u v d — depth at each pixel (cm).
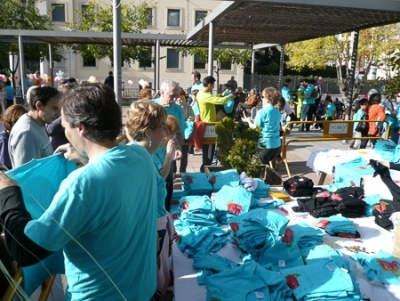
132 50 2164
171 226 286
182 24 3216
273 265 247
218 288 214
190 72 3266
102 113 153
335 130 741
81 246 145
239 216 292
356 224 319
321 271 223
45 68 2977
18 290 155
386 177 378
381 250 267
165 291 269
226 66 3266
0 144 358
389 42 1655
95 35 1139
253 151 530
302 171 753
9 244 139
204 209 315
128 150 165
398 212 331
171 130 355
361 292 225
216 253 268
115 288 158
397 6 650
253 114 930
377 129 834
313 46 1819
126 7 2409
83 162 202
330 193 365
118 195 147
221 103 670
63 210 137
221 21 834
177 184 602
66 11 3017
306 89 1364
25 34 1150
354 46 1055
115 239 151
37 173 194
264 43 1391
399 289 229
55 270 197
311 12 722
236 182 381
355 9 650
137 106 257
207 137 672
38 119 300
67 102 157
